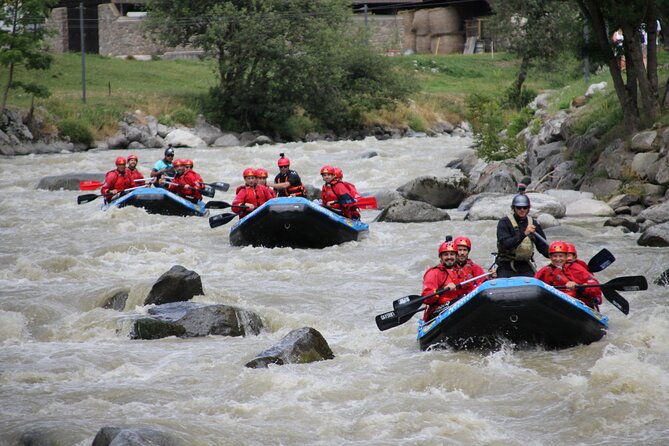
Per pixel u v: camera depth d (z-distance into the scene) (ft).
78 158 223.30
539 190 146.30
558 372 54.54
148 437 40.37
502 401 49.26
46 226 123.24
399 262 95.96
